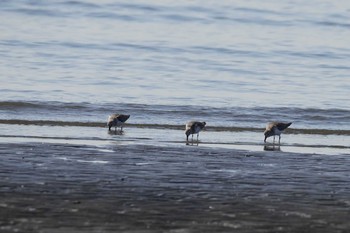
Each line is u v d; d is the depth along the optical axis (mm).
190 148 25172
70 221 16125
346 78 43250
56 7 59250
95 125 29453
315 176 21422
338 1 67000
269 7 62938
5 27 53281
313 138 28859
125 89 37750
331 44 52719
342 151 25984
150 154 23734
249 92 38344
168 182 20016
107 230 15617
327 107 35031
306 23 59406
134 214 16906
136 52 47719
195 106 34062
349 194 19469
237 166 22406
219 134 28797
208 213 17203
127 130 28734
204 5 61625
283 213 17406
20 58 44281
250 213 17312
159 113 32531
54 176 20094
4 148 23547
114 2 60438
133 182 19844
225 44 51125
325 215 17344
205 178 20641
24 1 59469
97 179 20000
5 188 18578
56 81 38812
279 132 27578
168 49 48906
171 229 15875
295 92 38844
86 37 51156
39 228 15516
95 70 42188
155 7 60469
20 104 32375
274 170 22031
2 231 15188
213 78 41656
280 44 51906
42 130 27734
